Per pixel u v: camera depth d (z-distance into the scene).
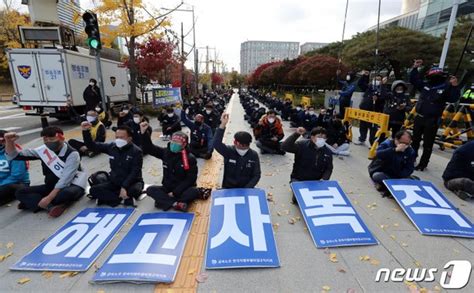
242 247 2.55
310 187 3.53
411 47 16.28
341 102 8.62
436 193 3.53
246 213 2.97
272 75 35.94
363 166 5.45
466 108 6.65
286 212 3.43
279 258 2.50
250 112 12.16
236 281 2.21
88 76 10.27
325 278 2.25
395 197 3.52
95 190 3.43
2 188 3.43
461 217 3.13
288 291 2.11
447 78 4.69
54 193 3.21
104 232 2.85
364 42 19.09
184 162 3.39
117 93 13.42
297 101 22.50
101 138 5.85
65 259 2.42
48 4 10.15
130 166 3.56
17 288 2.11
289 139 3.77
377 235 2.91
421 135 5.07
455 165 4.05
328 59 23.59
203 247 2.65
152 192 3.40
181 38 18.81
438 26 24.05
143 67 15.52
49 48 9.23
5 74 30.28
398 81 6.33
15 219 3.15
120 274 2.21
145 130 3.61
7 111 15.63
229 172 3.62
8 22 22.00
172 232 2.82
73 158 3.34
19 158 3.41
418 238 2.86
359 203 3.70
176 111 7.70
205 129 5.98
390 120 6.31
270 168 5.33
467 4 20.75
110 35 12.47
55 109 9.29
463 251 2.63
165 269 2.29
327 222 2.98
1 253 2.54
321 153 3.76
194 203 3.59
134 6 12.09
